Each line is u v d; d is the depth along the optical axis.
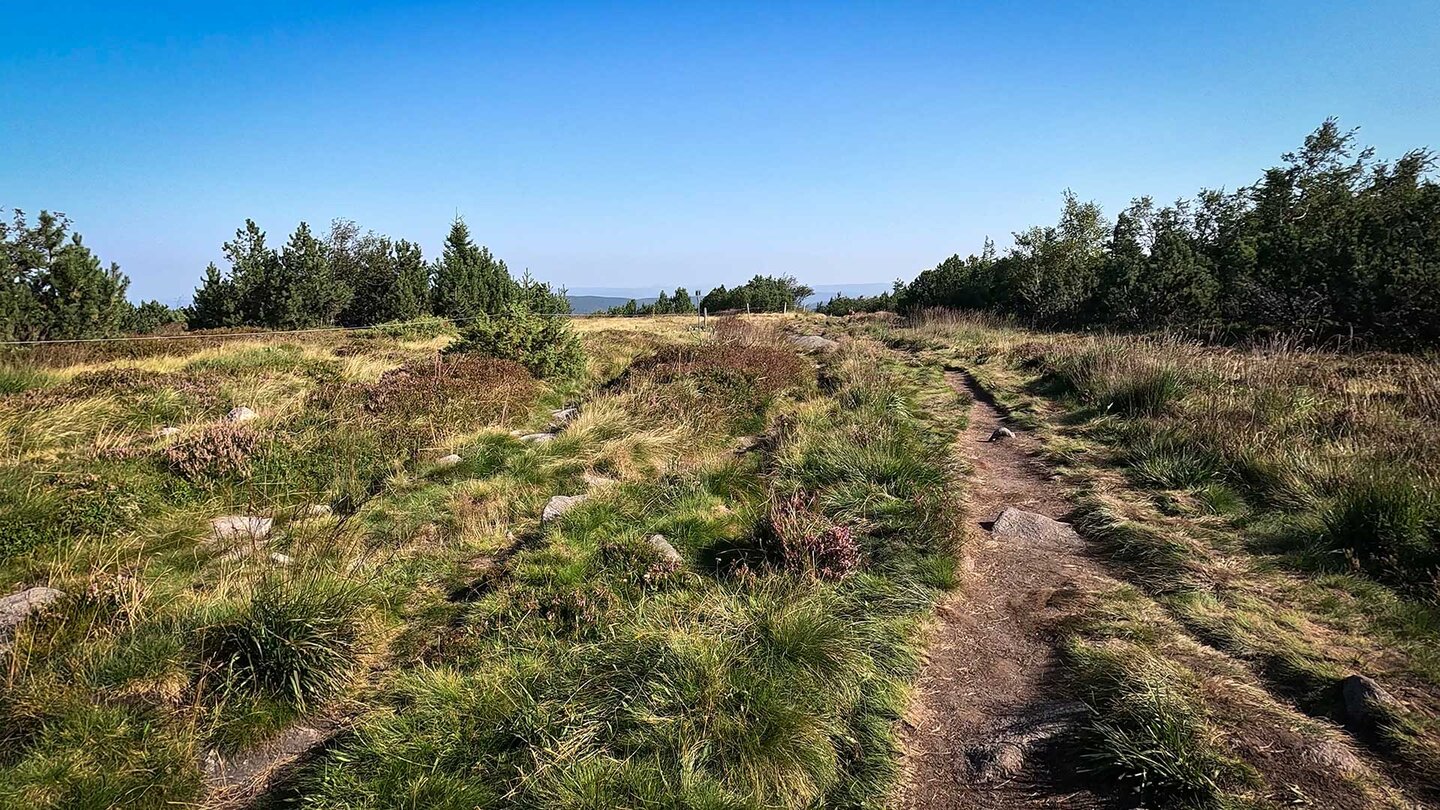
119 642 3.69
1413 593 3.98
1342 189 19.38
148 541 5.14
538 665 3.60
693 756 2.88
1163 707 2.99
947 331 21.23
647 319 33.16
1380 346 12.07
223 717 3.33
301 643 3.60
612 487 6.48
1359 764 2.73
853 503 5.77
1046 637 3.96
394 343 17.27
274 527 5.71
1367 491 4.65
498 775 2.91
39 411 7.56
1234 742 2.85
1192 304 17.39
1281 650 3.53
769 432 8.77
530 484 6.78
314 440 7.38
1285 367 9.61
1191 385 8.98
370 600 4.30
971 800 2.81
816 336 23.17
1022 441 8.28
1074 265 24.11
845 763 3.00
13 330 15.01
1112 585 4.51
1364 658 3.44
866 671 3.54
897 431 7.97
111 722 3.14
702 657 3.38
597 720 3.13
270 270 23.14
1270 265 16.56
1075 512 5.84
